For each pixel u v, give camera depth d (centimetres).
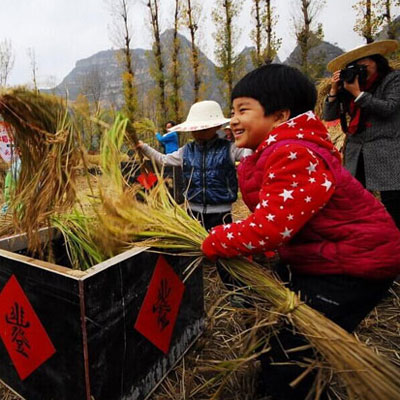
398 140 233
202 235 140
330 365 114
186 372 164
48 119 142
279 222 109
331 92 260
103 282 121
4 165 165
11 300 140
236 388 152
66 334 120
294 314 117
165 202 159
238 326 190
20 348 142
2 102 133
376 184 239
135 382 140
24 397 147
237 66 1497
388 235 118
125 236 144
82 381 120
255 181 125
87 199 159
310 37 1434
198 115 243
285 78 120
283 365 127
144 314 142
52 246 177
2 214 212
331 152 122
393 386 106
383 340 184
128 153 198
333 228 119
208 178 244
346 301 121
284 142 114
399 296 222
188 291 173
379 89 232
